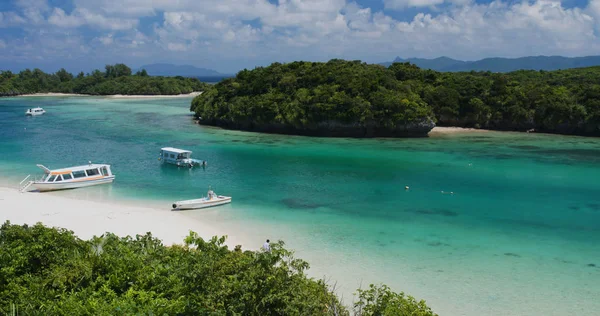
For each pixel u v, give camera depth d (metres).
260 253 14.41
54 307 13.23
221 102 89.75
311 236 28.69
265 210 34.50
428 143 71.00
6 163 51.12
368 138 76.44
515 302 20.34
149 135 76.19
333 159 56.91
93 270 16.56
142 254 18.36
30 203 34.50
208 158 56.91
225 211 34.00
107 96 186.25
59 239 18.59
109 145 65.12
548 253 26.48
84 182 41.22
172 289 14.39
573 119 81.62
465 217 33.50
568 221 32.84
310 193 40.06
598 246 27.75
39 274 16.66
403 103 76.62
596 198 39.34
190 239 16.36
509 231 30.44
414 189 42.00
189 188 41.28
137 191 39.97
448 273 23.33
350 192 40.66
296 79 86.81
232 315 12.77
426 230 30.41
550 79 104.19
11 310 13.07
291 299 13.23
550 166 53.12
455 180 45.84
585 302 20.47
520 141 73.50
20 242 17.81
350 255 25.53
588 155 60.44
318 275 22.67
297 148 65.38
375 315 14.33
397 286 21.72
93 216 31.47
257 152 61.69
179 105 141.75
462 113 90.44
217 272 14.40
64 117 102.62
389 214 34.03
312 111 78.44
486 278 22.81
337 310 15.32
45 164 50.81
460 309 19.62
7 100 160.88
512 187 43.12
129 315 12.48
